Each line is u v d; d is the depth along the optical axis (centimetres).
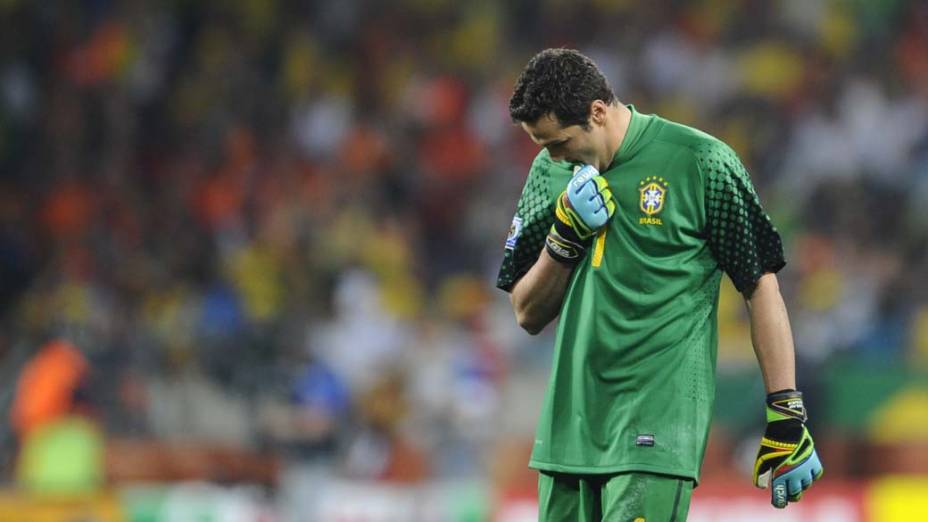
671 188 1403
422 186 5638
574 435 1444
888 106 5750
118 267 4991
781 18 6094
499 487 3522
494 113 5881
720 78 5922
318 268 5078
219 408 4031
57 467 3506
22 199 5459
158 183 5634
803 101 5762
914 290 4869
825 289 4891
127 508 3375
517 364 4300
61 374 3631
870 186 5434
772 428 1406
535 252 1504
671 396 1409
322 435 4031
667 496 1401
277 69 6166
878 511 3334
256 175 5597
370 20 6338
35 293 4962
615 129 1421
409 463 3981
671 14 6153
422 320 4816
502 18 6341
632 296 1412
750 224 1407
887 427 3803
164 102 5975
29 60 5906
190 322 4559
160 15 6188
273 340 4297
